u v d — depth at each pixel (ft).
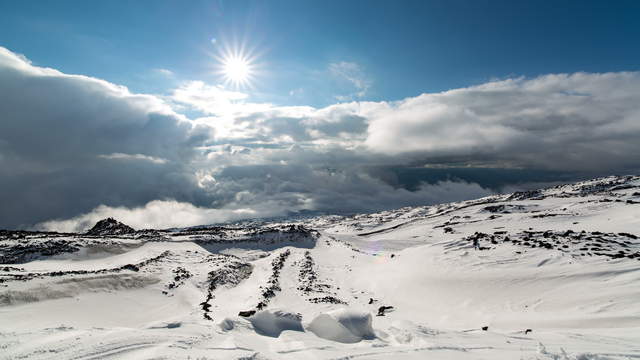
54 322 97.30
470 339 64.28
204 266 209.56
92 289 131.95
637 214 336.08
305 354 52.29
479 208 648.79
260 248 339.36
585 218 383.45
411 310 130.93
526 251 161.27
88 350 50.67
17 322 91.71
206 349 51.75
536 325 96.68
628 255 137.49
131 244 283.79
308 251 298.35
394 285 164.04
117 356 48.24
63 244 252.83
